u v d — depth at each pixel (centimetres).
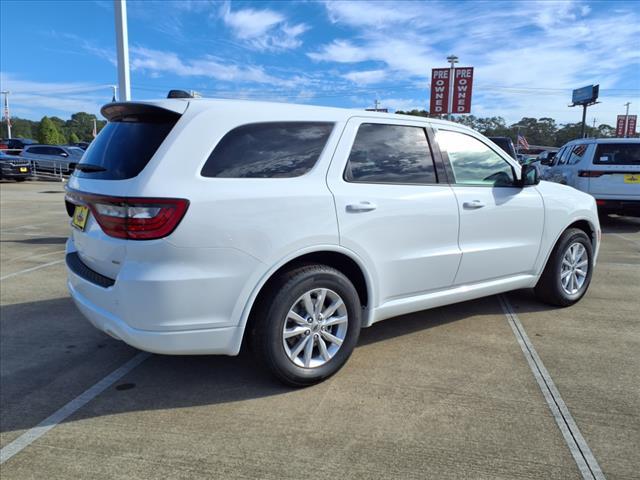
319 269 318
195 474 243
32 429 283
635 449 261
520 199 432
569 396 315
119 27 840
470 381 336
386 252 350
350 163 338
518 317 461
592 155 1019
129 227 272
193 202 274
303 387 328
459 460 252
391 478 239
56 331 432
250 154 301
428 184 375
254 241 291
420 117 384
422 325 441
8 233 964
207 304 284
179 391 326
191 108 294
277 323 306
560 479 238
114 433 278
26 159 2417
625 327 436
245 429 281
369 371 351
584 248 496
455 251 389
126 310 278
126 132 309
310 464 250
